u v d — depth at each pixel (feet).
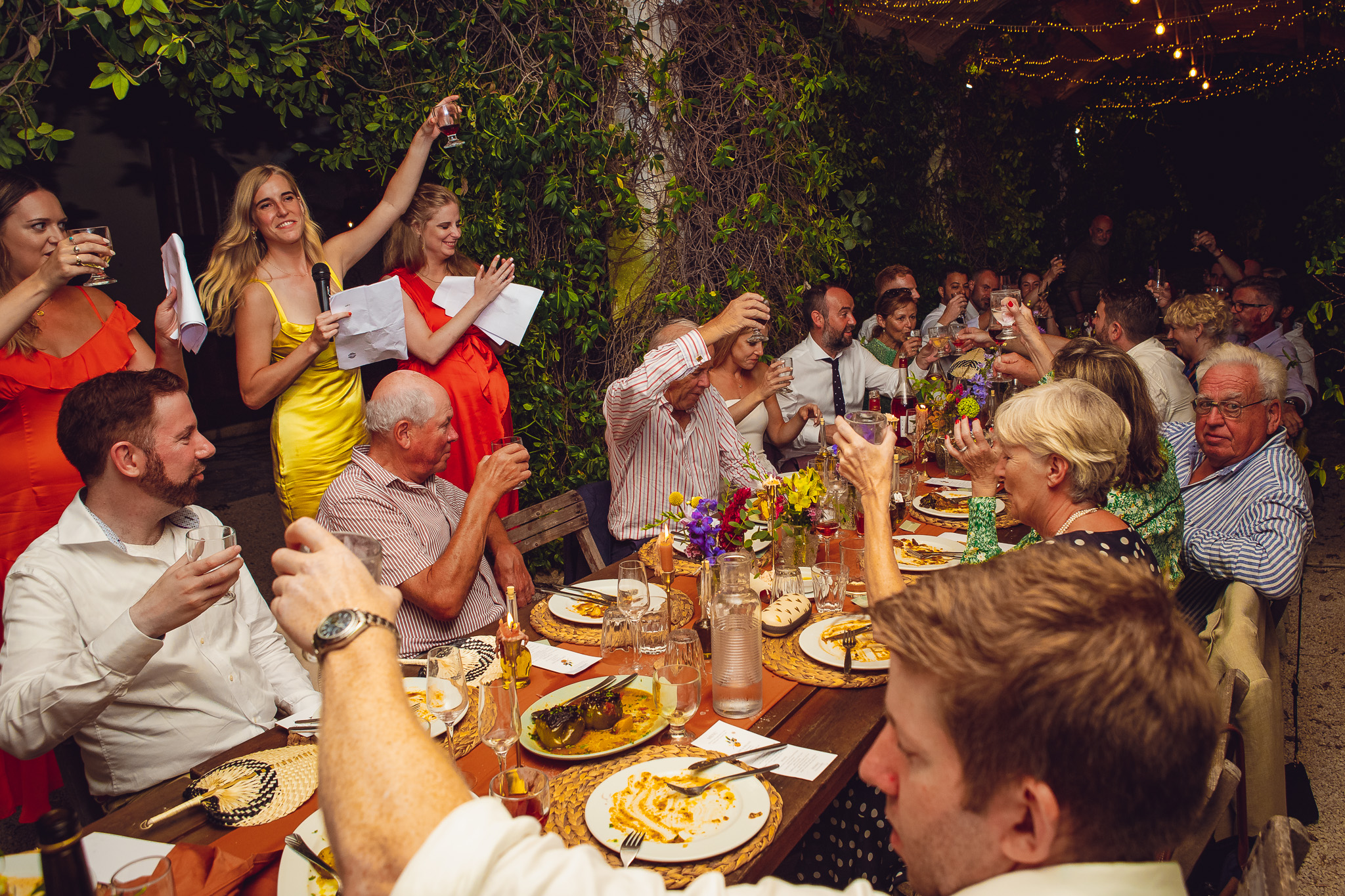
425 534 7.97
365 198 13.80
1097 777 2.07
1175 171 35.35
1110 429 5.92
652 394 9.41
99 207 11.23
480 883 1.95
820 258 17.43
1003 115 27.89
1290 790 8.80
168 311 8.95
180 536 6.59
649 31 14.87
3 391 8.35
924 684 2.28
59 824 2.75
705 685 6.08
